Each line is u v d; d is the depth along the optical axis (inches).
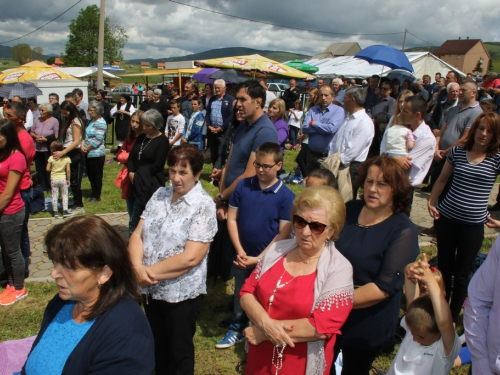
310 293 82.6
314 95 346.3
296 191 304.0
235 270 139.7
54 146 249.1
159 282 102.9
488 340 72.5
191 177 103.6
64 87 524.7
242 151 144.6
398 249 88.0
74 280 61.8
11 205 152.6
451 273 145.3
